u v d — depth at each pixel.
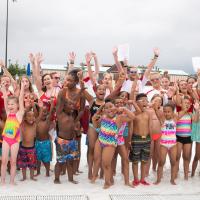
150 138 6.06
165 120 6.14
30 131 6.03
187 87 6.89
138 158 5.98
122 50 7.38
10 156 5.98
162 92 7.54
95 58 7.45
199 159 6.73
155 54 7.32
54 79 7.50
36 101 6.96
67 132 5.88
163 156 6.08
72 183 5.96
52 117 6.63
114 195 5.26
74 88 6.01
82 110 6.12
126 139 6.14
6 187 5.61
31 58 7.30
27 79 6.97
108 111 5.70
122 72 6.44
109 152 5.66
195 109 6.46
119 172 6.91
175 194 5.38
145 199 5.09
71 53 6.98
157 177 6.12
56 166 5.93
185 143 6.39
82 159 8.24
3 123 6.22
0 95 6.45
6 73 7.46
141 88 7.32
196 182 6.25
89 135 6.18
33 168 6.11
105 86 6.57
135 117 6.00
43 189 5.55
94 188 5.68
